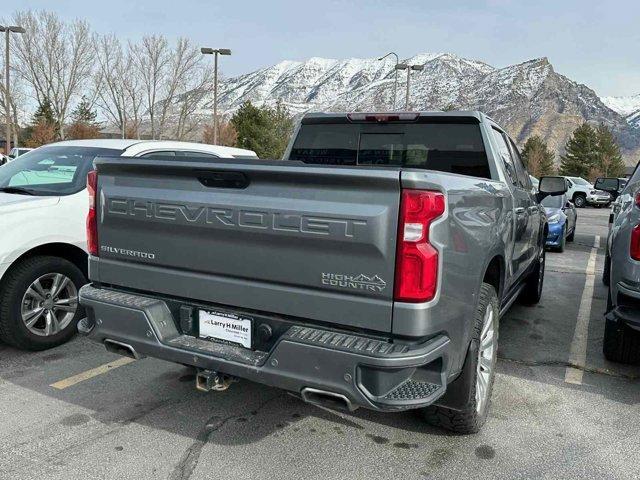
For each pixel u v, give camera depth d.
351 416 3.69
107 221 3.28
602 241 13.97
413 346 2.53
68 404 3.79
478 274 3.00
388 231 2.48
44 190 5.03
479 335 3.16
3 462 3.07
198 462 3.11
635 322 3.88
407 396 2.56
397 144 4.60
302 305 2.70
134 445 3.28
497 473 3.07
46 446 3.25
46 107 58.34
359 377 2.52
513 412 3.81
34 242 4.57
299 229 2.64
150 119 64.44
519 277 5.02
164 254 3.09
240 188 2.81
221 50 33.12
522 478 3.03
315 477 3.00
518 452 3.29
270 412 3.72
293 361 2.63
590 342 5.39
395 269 2.49
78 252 5.00
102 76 62.03
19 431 3.41
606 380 4.43
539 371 4.59
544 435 3.49
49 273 4.73
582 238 14.60
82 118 62.47
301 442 3.35
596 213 25.97
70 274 4.88
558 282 8.34
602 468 3.13
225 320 2.95
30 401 3.83
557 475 3.06
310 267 2.65
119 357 4.67
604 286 8.08
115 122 64.31
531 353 5.02
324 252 2.61
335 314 2.63
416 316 2.49
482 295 3.25
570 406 3.93
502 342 5.31
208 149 6.38
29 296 4.65
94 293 3.28
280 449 3.27
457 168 4.39
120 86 62.88
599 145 76.75
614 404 3.98
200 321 3.04
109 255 3.31
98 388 4.05
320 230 2.59
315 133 4.93
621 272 3.99
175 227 3.01
